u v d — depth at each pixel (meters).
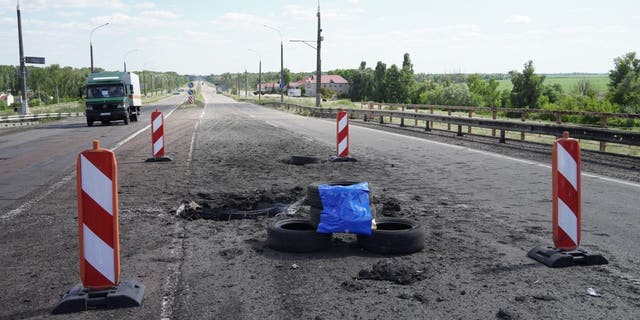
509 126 19.23
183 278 5.11
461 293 4.64
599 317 4.11
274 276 5.15
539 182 10.67
